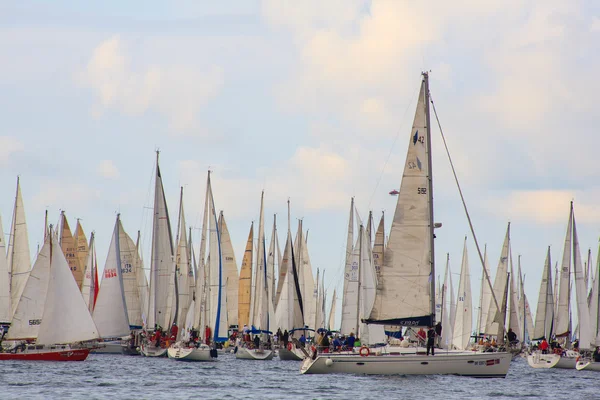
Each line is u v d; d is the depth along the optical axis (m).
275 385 197.38
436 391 181.25
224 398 172.50
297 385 194.50
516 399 174.88
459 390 184.38
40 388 187.38
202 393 181.38
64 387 190.38
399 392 178.88
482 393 182.00
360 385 190.38
